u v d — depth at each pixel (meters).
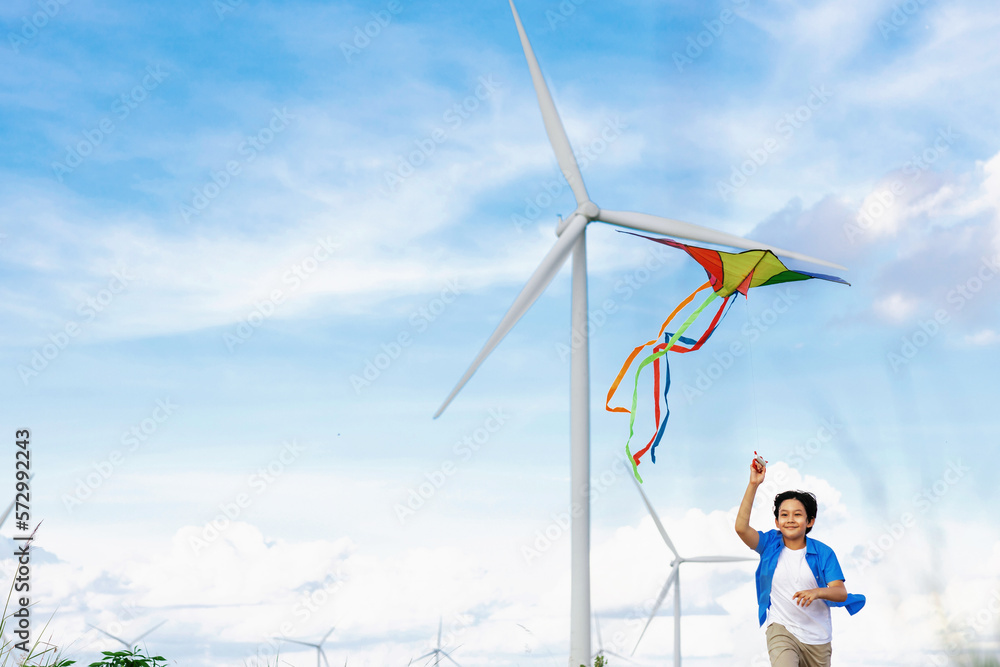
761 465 7.32
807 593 6.50
